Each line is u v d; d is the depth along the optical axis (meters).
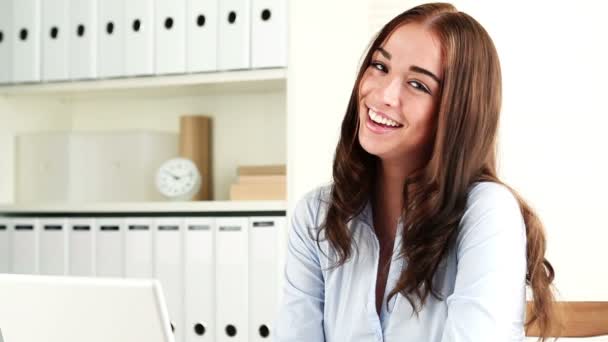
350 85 2.67
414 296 1.48
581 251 2.78
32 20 2.77
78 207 2.76
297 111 2.53
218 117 2.97
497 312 1.33
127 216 2.86
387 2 2.76
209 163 2.94
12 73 2.79
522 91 2.83
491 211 1.39
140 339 1.10
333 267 1.59
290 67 2.52
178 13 2.61
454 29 1.45
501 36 2.84
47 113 3.10
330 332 1.61
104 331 1.11
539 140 2.82
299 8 2.54
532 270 1.53
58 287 1.11
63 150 2.91
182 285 2.58
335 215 1.58
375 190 1.62
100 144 2.93
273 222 2.51
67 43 2.73
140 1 2.64
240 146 2.94
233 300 2.54
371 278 1.55
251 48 2.54
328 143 2.63
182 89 2.85
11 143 2.96
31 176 2.95
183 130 2.88
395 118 1.46
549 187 2.81
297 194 2.54
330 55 2.65
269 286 2.51
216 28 2.57
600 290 2.76
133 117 3.09
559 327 1.93
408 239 1.47
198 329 2.58
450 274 1.47
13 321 1.15
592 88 2.79
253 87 2.80
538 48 2.82
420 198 1.46
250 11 2.54
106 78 2.70
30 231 2.73
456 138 1.44
